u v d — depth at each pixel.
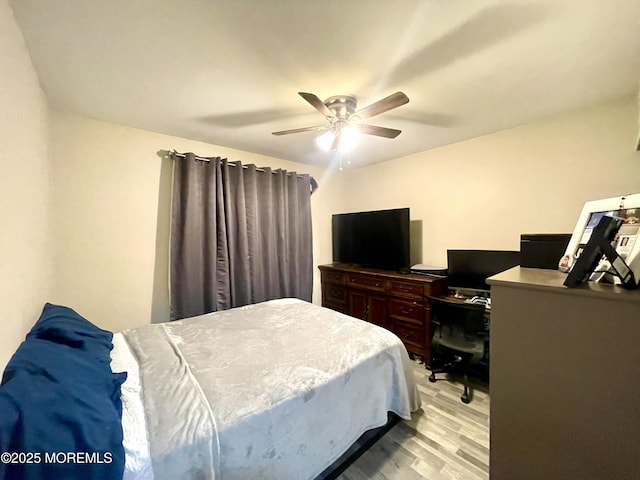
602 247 0.78
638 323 0.71
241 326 2.07
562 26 1.27
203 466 1.01
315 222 4.06
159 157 2.68
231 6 1.14
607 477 0.76
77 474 0.77
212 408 1.15
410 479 1.52
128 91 1.86
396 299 3.07
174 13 1.18
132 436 0.98
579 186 2.22
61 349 1.19
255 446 1.15
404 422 1.97
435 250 3.24
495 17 1.21
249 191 3.13
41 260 1.71
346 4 1.14
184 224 2.70
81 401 0.93
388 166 3.71
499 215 2.69
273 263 3.35
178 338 1.84
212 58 1.50
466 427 1.92
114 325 2.49
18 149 1.24
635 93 1.92
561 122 2.29
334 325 2.08
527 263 1.25
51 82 1.73
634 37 1.34
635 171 1.98
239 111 2.17
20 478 0.72
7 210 1.08
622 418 0.74
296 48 1.42
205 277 2.84
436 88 1.83
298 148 3.17
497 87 1.82
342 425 1.50
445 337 2.47
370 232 3.52
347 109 1.94
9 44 1.12
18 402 0.82
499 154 2.67
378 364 1.74
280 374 1.42
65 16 1.19
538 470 0.88
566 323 0.81
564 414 0.83
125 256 2.52
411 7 1.16
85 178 2.31
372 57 1.50
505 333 0.92
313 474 1.35
